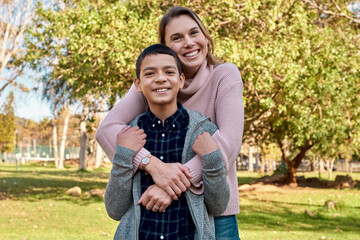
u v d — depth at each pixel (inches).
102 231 342.3
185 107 91.3
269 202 594.9
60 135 2180.1
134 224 76.7
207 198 77.0
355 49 466.0
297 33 449.4
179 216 76.9
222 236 84.8
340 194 690.8
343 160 2011.6
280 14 411.8
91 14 415.2
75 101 788.0
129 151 76.8
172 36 91.4
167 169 75.9
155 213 77.1
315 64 434.3
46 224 376.8
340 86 454.6
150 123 82.7
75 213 452.4
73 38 423.8
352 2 536.4
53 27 440.1
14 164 1811.0
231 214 86.3
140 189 79.3
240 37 441.1
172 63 79.7
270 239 304.2
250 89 462.3
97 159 1593.3
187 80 93.4
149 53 79.9
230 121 83.4
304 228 384.2
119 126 85.2
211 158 74.4
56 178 965.2
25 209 478.6
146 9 457.7
